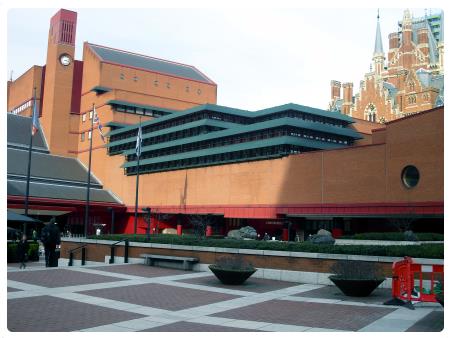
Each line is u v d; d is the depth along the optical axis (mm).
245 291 17891
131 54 111438
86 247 31250
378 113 98562
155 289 17672
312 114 68250
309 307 14695
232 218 68000
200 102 108875
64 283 18406
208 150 66062
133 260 27484
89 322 12031
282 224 59094
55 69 104000
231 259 20047
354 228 51188
